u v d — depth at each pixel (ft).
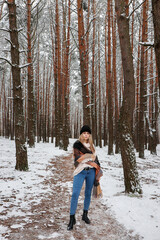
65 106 53.36
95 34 58.03
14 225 9.52
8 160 29.76
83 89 28.53
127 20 15.94
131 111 16.20
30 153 39.24
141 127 46.47
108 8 46.98
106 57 58.13
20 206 12.10
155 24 7.19
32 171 22.84
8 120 89.20
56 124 62.34
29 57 46.29
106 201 13.83
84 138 10.62
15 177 19.35
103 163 34.40
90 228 9.80
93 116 65.62
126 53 15.88
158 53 7.22
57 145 61.41
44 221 10.27
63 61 59.52
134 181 15.46
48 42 71.67
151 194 15.70
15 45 23.09
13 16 22.89
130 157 15.70
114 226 10.09
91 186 10.53
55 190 16.33
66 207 12.59
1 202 12.41
